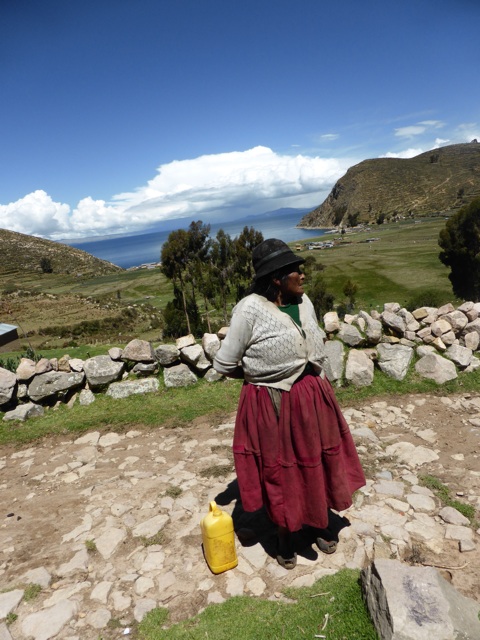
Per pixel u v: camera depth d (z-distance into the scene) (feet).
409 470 13.10
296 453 8.77
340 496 8.95
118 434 17.63
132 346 21.56
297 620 7.94
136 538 10.95
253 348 8.64
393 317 21.15
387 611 7.04
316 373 8.95
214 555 9.35
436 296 128.67
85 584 9.51
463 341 20.68
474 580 8.75
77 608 8.83
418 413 16.92
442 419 16.26
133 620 8.46
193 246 124.57
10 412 19.74
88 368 20.88
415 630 6.63
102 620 8.51
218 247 138.72
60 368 21.06
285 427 8.65
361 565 9.34
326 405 8.87
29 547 10.97
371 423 16.38
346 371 19.53
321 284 145.28
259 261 8.66
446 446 14.38
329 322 21.65
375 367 20.20
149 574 9.67
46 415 19.90
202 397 19.95
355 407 17.84
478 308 21.31
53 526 11.79
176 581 9.41
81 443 17.19
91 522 11.78
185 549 10.41
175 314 125.80
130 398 20.48
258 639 7.64
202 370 21.17
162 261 124.36
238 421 9.29
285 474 8.77
